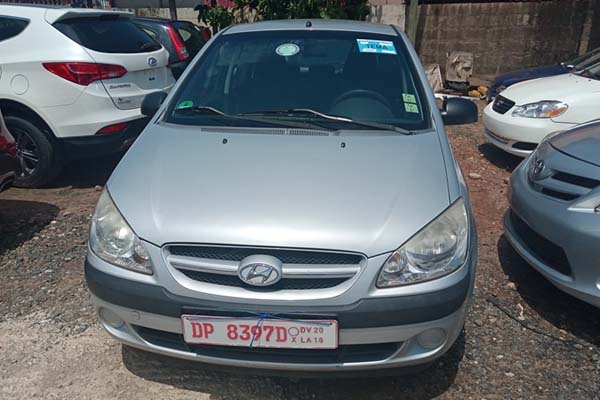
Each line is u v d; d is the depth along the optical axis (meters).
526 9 9.77
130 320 2.09
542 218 2.85
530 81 5.80
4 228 3.87
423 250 1.99
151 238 2.03
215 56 3.21
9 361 2.49
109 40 4.61
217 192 2.17
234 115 2.85
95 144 4.43
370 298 1.93
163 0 11.89
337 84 2.98
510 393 2.32
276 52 3.18
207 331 1.98
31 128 4.45
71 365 2.47
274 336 1.96
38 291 3.06
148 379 2.40
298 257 1.96
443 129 2.76
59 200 4.48
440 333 2.04
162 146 2.54
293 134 2.63
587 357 2.56
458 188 2.30
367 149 2.49
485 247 3.68
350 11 7.91
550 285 3.19
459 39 10.23
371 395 2.32
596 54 7.03
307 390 2.35
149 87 4.92
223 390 2.35
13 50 4.36
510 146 5.35
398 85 2.98
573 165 2.89
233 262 1.97
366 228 1.99
